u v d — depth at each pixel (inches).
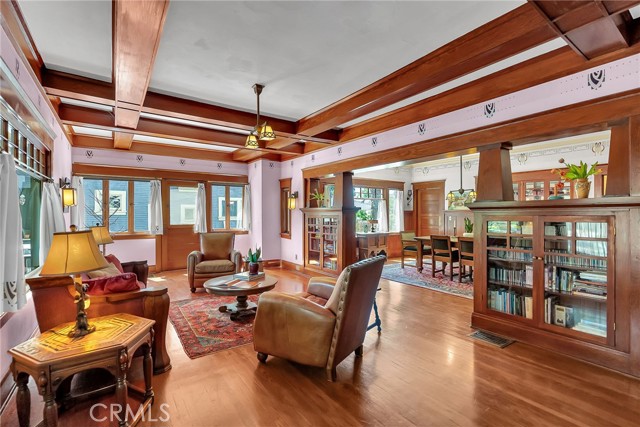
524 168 272.5
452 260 237.9
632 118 97.5
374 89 137.4
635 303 99.0
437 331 137.9
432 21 91.5
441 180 354.3
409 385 95.2
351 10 86.3
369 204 358.6
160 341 101.8
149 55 93.9
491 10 86.7
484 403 86.0
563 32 83.2
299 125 188.2
